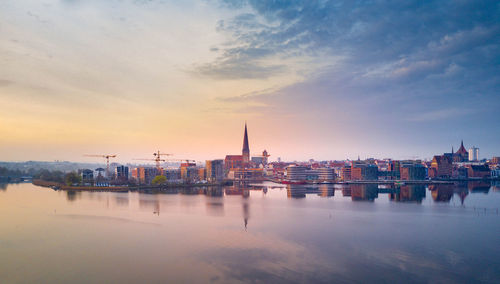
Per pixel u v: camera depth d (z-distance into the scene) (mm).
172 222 172250
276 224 168125
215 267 104000
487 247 125250
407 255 115750
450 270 101312
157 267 104000
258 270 101188
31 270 101812
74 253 118312
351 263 107250
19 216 188250
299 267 104000
